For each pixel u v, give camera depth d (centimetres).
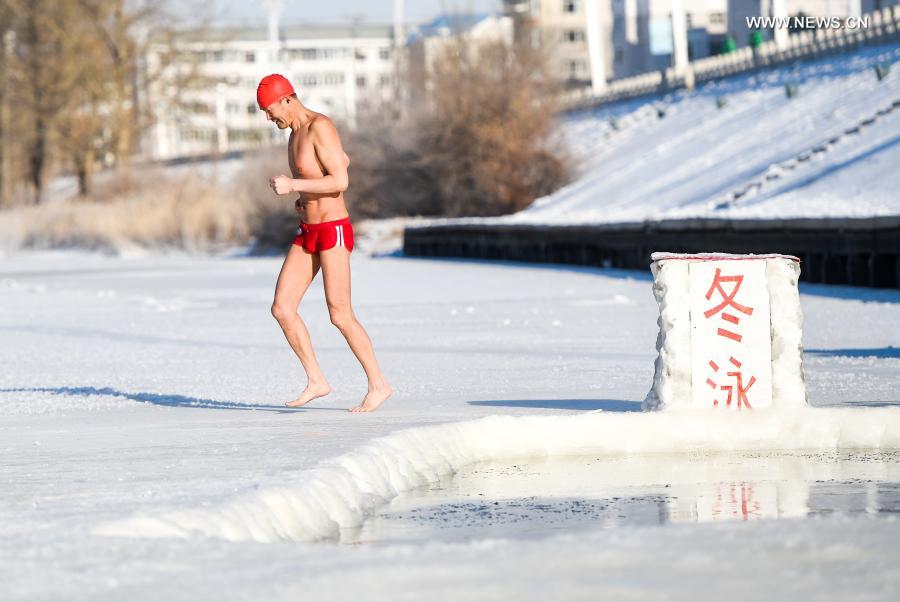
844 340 2606
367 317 3569
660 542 820
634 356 2389
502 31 10369
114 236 11356
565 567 762
